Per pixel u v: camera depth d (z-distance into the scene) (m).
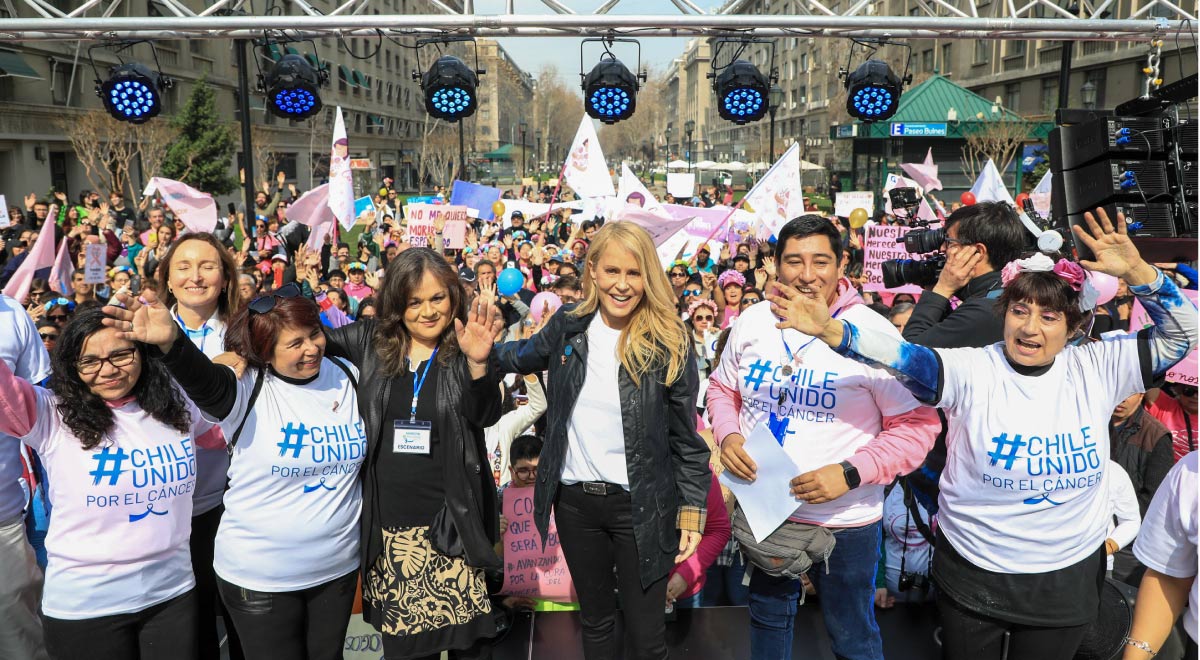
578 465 2.67
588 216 11.45
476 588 2.79
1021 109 29.67
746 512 2.67
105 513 2.56
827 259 2.59
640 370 2.56
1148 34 6.29
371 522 2.75
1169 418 4.19
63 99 24.91
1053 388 2.30
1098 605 2.44
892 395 2.54
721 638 3.51
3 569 2.93
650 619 2.68
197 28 6.38
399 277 2.68
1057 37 6.51
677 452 2.68
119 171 23.36
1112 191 3.78
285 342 2.56
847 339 2.22
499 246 10.96
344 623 2.79
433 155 48.38
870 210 13.54
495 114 83.75
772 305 2.25
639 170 79.56
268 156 34.88
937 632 3.42
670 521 2.64
